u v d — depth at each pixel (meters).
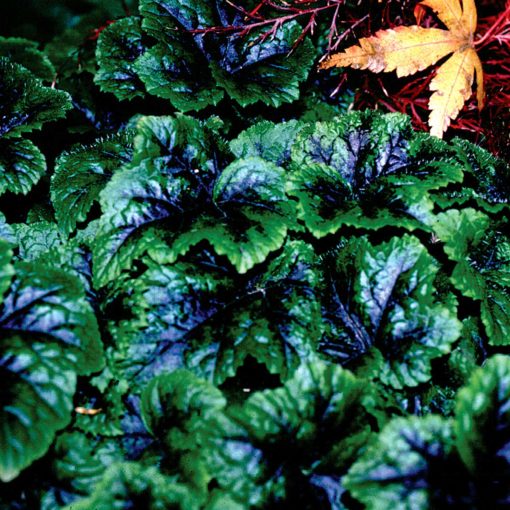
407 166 0.60
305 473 0.53
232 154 0.60
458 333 0.56
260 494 0.53
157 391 0.55
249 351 0.55
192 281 0.57
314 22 0.64
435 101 0.61
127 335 0.56
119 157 0.62
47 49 0.76
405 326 0.56
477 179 0.60
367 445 0.53
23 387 0.53
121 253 0.56
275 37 0.65
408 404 0.56
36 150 0.61
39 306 0.55
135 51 0.66
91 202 0.60
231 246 0.56
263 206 0.58
